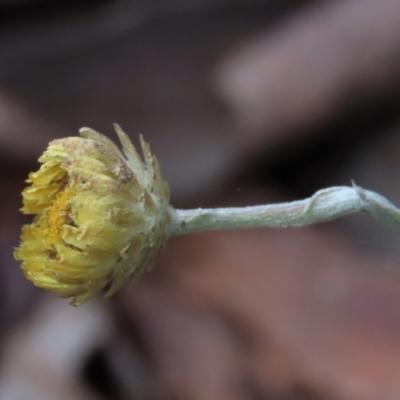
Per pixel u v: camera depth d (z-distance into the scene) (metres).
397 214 0.17
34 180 0.16
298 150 0.28
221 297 0.22
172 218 0.17
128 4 0.32
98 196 0.16
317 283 0.23
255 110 0.26
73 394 0.20
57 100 0.30
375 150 0.28
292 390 0.21
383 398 0.20
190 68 0.30
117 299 0.22
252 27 0.31
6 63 0.31
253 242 0.25
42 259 0.16
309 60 0.27
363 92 0.27
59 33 0.32
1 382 0.20
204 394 0.21
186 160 0.29
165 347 0.21
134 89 0.30
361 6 0.27
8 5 0.32
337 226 0.27
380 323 0.22
